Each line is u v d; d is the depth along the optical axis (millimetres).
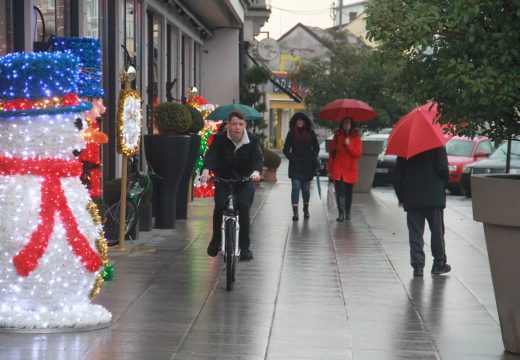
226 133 11547
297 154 19703
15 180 8250
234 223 11055
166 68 24188
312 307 10133
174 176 16781
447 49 8133
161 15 23219
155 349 8125
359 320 9531
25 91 8133
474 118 8133
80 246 8406
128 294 10602
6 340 8227
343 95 43000
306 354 8109
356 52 44375
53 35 13266
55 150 8273
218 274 12102
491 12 7781
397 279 12078
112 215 14414
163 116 16625
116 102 17219
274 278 11930
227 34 34938
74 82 8328
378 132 43500
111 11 17312
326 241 15938
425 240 16109
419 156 12289
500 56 7828
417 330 9117
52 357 7742
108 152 16922
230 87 35125
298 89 50188
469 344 8578
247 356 7992
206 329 8953
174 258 13406
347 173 19453
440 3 8211
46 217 8250
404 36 7965
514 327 8133
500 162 27312
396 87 8680
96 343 8242
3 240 8250
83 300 8734
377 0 8258
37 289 8391
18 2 12531
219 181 11570
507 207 7859
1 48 12078
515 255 7984
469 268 13055
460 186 28516
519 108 8070
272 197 25500
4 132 8234
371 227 18375
